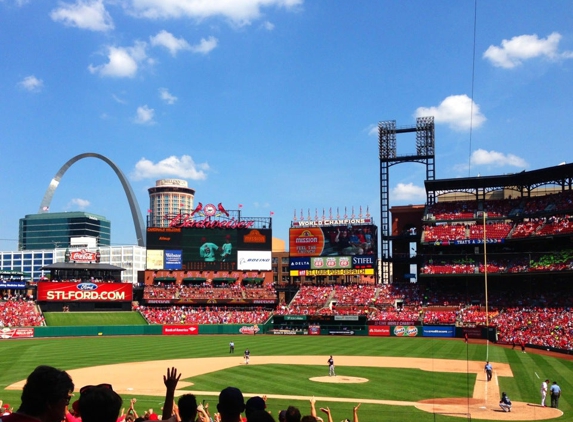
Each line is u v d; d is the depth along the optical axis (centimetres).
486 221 12306
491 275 11325
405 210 14050
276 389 4691
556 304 10375
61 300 12638
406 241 13862
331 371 5512
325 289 13312
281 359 7062
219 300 13162
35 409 641
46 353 7688
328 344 9244
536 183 12150
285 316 12000
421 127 13812
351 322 11512
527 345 8481
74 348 8469
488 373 5075
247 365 6431
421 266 12456
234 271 13650
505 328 9581
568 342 7638
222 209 13838
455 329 10400
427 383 5012
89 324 11819
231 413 828
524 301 10919
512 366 6166
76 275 13562
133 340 10131
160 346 8875
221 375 5569
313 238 13250
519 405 4025
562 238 11331
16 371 5788
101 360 6912
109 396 652
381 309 11925
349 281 15675
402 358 7112
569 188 11731
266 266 13725
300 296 13212
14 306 12138
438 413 3638
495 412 3759
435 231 12388
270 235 13850
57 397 650
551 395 3962
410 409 3788
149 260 13462
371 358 7138
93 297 12875
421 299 12100
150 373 5775
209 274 13588
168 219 14050
